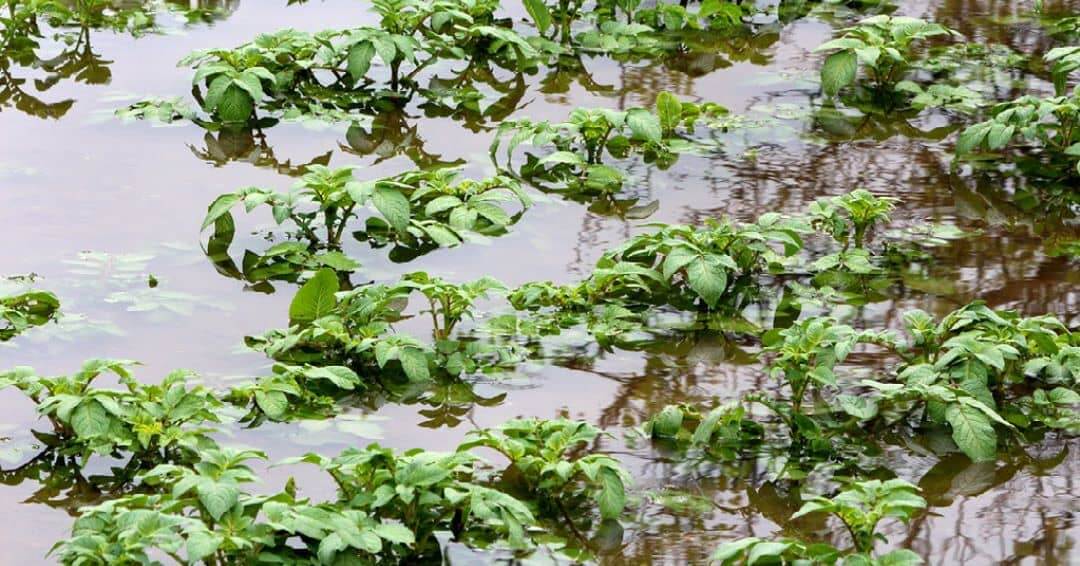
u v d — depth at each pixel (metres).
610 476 7.48
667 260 10.05
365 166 12.57
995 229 11.74
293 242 10.72
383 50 14.02
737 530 7.50
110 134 13.08
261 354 9.21
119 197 11.68
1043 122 14.26
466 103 14.23
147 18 16.61
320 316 9.59
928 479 8.10
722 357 9.54
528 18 16.98
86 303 9.84
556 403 8.83
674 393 9.00
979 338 8.78
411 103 14.30
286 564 6.58
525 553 7.21
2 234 10.83
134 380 8.16
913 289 10.55
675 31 16.84
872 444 8.50
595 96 14.65
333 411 8.64
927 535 7.49
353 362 9.21
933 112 14.47
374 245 11.13
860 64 15.82
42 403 7.77
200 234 11.09
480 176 12.48
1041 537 7.45
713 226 10.84
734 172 12.80
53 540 7.16
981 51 16.28
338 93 14.32
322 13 16.94
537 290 9.99
